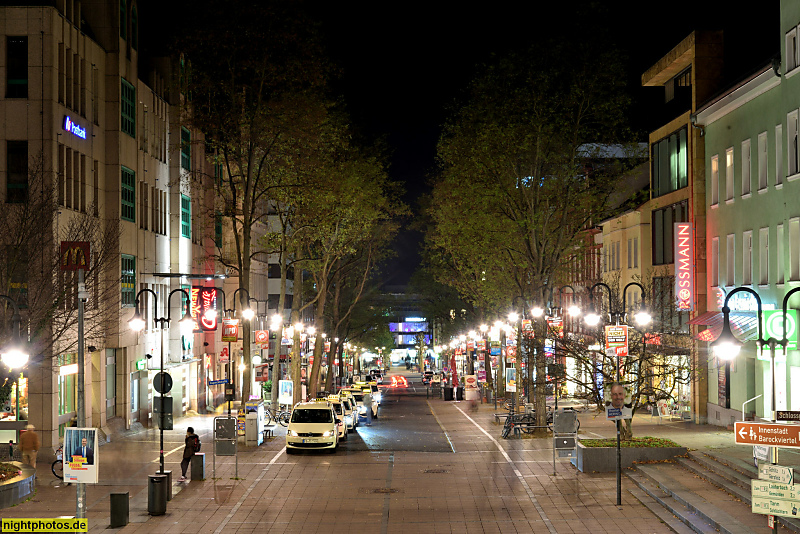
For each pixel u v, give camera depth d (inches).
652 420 1626.5
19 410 1221.7
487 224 1588.3
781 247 1237.7
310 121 1561.3
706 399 1552.7
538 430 1512.1
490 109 1492.4
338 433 1441.9
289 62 1517.0
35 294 1056.2
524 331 1577.3
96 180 1451.8
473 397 3036.4
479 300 2174.0
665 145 1774.1
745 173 1375.5
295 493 924.0
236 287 2480.3
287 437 1284.4
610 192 1519.4
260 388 2667.3
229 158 1675.7
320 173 1662.2
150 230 1731.1
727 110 1439.5
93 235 1255.5
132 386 1657.2
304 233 1903.3
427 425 1895.9
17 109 1247.5
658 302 1637.6
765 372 1282.0
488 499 870.4
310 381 2405.3
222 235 2393.0
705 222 1562.5
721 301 1481.3
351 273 2861.7
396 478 1021.2
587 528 725.9
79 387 724.7
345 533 724.0
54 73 1262.3
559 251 1525.6
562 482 962.7
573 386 2333.9
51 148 1244.5
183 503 867.4
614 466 1016.9
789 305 1187.9
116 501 751.1
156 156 1784.0
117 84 1510.8
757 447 768.3
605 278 2114.9
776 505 551.2
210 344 2272.4
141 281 1662.2
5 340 959.0
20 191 1243.2
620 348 1113.4
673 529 703.7
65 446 691.4
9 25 1253.7
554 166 1520.7
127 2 1592.0
